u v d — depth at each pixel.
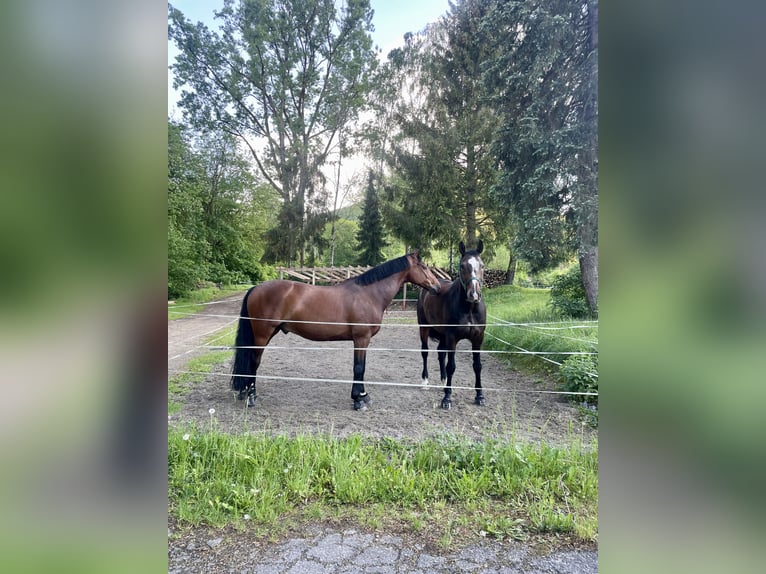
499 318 8.16
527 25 8.22
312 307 4.24
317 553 2.06
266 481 2.58
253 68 16.88
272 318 4.22
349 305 4.27
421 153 14.28
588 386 4.33
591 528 2.18
